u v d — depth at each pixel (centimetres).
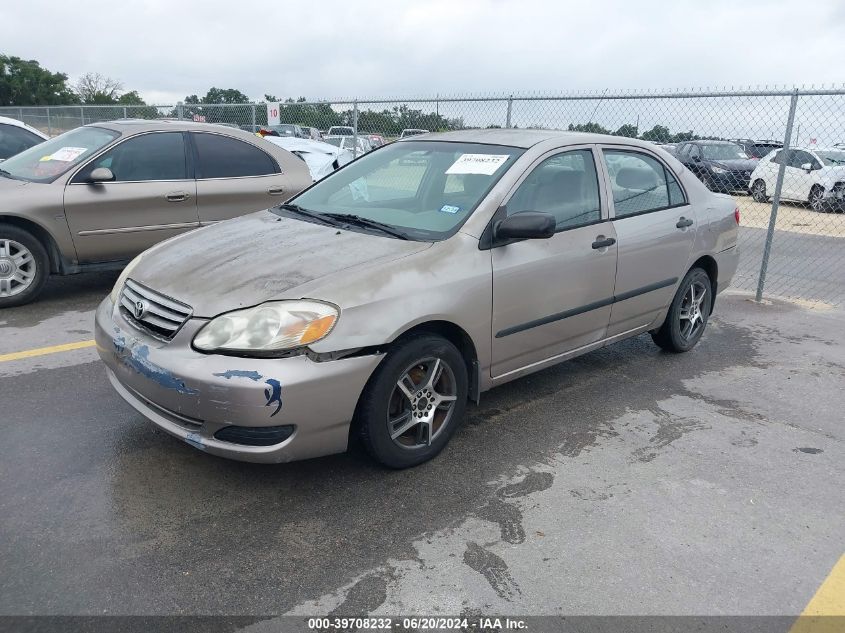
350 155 1209
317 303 295
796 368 516
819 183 1416
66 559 269
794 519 316
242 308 295
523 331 381
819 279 870
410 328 319
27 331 536
